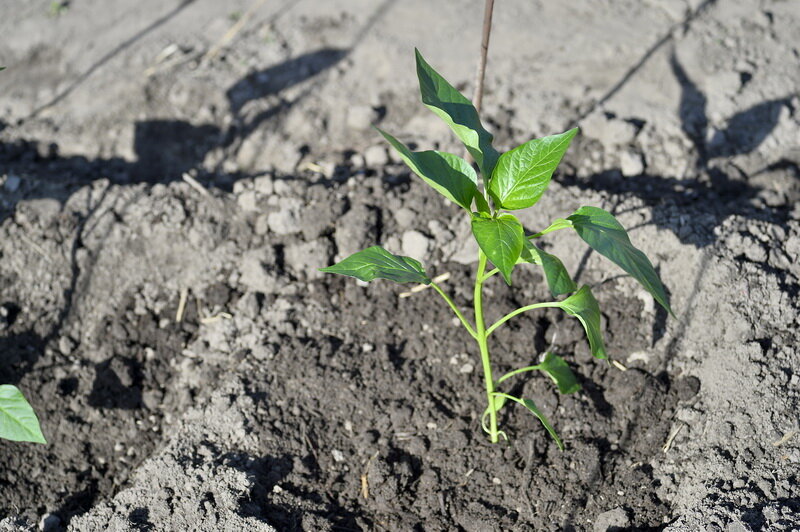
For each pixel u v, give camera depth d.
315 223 1.16
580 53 1.29
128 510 1.03
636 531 1.01
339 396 1.08
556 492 1.03
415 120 1.26
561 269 0.93
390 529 1.03
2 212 1.18
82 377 1.11
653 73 1.26
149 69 1.32
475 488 1.04
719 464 1.02
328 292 1.14
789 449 1.02
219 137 1.27
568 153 1.22
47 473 1.08
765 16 1.29
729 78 1.24
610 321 1.10
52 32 1.38
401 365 1.10
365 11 1.36
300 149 1.25
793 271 1.10
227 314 1.14
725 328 1.07
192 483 1.04
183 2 1.41
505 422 1.07
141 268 1.16
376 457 1.06
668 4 1.32
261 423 1.07
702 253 1.10
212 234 1.16
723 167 1.20
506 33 1.32
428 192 1.16
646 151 1.21
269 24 1.36
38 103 1.30
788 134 1.21
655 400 1.06
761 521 0.98
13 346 1.12
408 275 0.97
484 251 0.91
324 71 1.31
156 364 1.12
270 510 1.03
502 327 1.11
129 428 1.09
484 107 1.25
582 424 1.06
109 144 1.27
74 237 1.16
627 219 1.13
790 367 1.05
